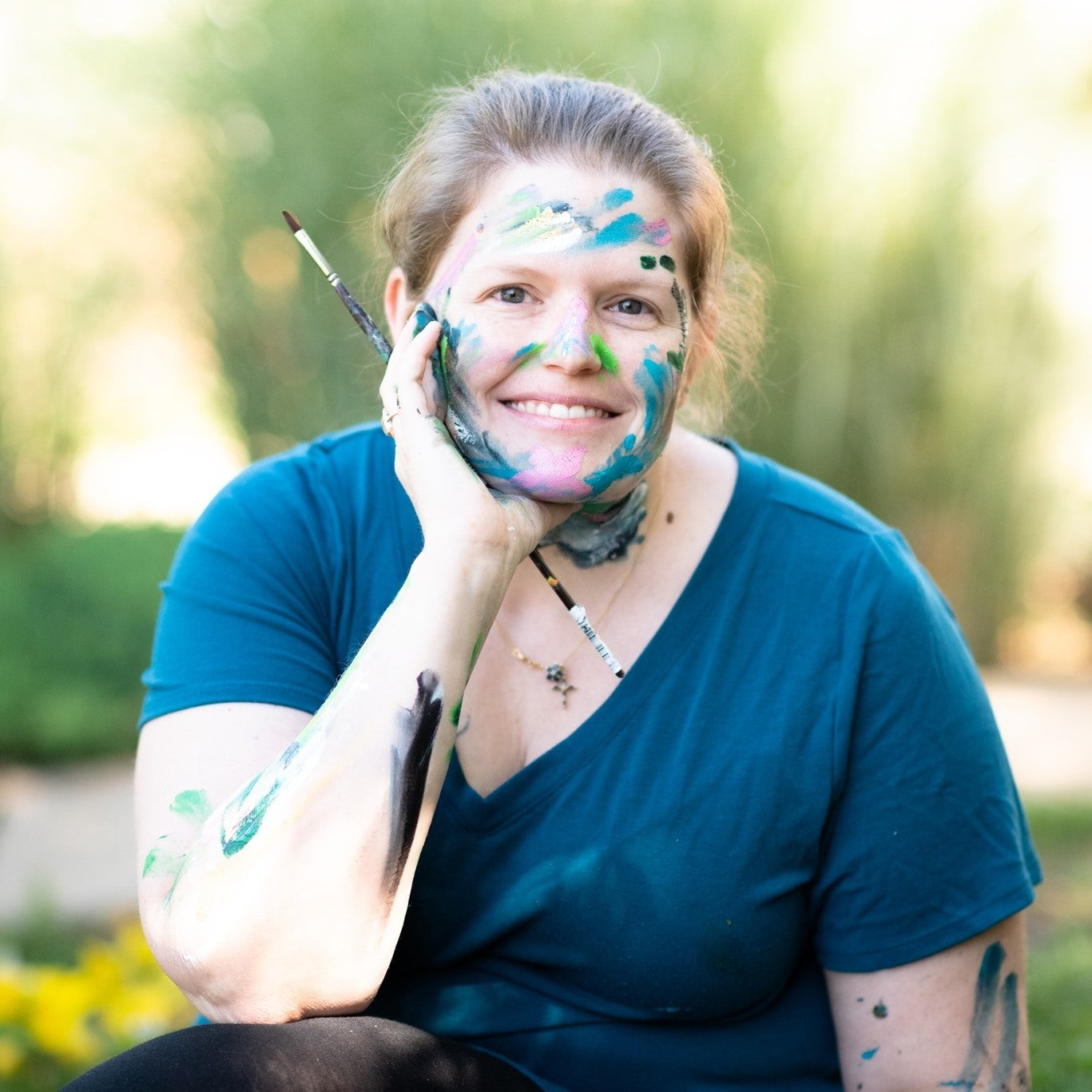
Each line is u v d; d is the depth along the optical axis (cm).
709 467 183
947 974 168
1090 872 397
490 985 169
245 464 643
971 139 619
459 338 165
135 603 643
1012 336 689
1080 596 853
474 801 165
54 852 457
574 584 174
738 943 163
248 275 610
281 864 145
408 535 177
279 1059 139
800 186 586
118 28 638
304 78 563
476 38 542
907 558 177
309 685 169
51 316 814
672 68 554
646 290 164
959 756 169
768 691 167
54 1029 261
